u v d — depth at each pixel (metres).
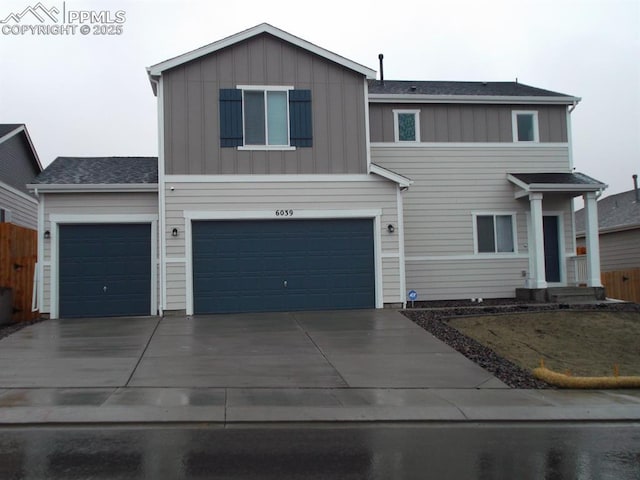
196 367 9.59
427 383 9.01
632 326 13.81
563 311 14.79
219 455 5.90
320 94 15.69
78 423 6.90
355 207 15.58
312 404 7.77
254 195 15.27
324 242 15.54
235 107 15.31
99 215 15.29
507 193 18.42
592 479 5.36
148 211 15.48
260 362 9.98
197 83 15.26
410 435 6.72
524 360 11.09
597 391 8.97
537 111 18.84
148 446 6.16
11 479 5.17
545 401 8.26
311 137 15.56
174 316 14.71
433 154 18.23
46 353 10.49
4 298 14.42
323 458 5.86
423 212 18.08
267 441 6.39
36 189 14.97
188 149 15.09
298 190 15.43
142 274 15.37
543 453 6.12
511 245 18.41
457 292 17.98
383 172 15.55
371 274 15.62
